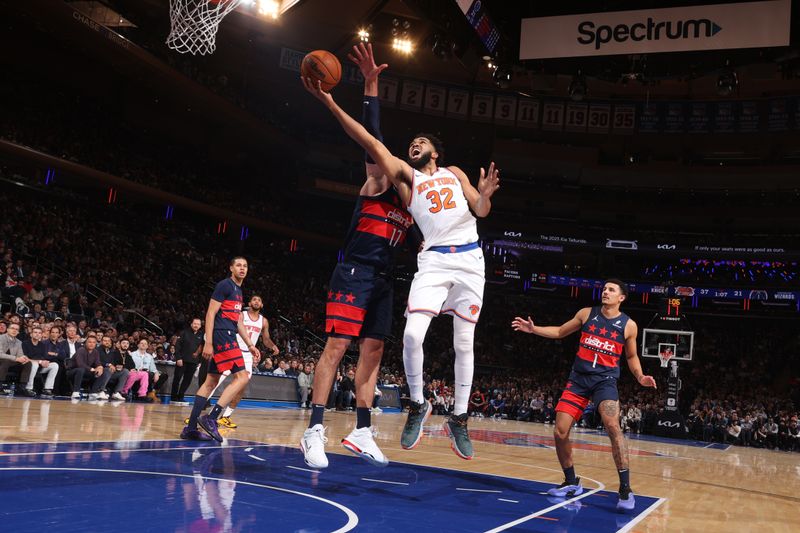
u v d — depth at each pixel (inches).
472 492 194.9
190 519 119.8
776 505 239.1
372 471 222.2
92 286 783.7
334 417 587.2
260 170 1354.6
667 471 353.4
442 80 1253.7
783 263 1393.9
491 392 1104.2
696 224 1430.9
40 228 828.0
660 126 1224.8
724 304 1429.6
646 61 740.0
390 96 1232.2
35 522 108.7
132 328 722.8
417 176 166.1
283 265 1333.7
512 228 1429.6
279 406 669.3
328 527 123.4
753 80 1139.9
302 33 1045.2
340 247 1336.1
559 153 1363.2
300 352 961.5
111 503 128.3
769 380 1325.0
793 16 618.2
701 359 1397.6
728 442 920.9
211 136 1237.1
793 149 1290.6
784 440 892.0
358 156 1371.8
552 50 636.7
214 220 1235.2
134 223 1063.0
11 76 945.5
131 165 1053.2
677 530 160.7
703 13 600.1
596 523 160.2
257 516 127.7
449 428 171.2
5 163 920.3
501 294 1465.3
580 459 383.9
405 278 1393.9
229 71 1186.0
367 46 163.2
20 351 454.0
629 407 1021.8
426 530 130.3
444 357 1296.8
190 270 1042.7
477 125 1302.9
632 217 1462.8
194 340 542.0
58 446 207.5
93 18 925.2
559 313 1494.8
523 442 498.3
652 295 1444.4
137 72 1000.2
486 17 685.3
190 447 239.8
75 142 968.9
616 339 211.2
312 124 1378.0
